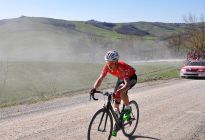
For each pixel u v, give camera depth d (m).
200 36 46.94
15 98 14.79
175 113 11.13
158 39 94.44
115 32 139.38
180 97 14.63
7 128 8.98
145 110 11.60
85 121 9.85
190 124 9.66
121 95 7.57
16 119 10.12
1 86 18.25
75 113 11.02
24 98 14.72
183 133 8.73
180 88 18.06
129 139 8.14
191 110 11.66
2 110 11.63
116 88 7.64
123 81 7.65
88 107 12.14
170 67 34.38
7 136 8.20
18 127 9.09
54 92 16.52
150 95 15.25
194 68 23.98
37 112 11.26
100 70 29.19
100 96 14.93
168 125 9.52
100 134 7.29
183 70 24.39
